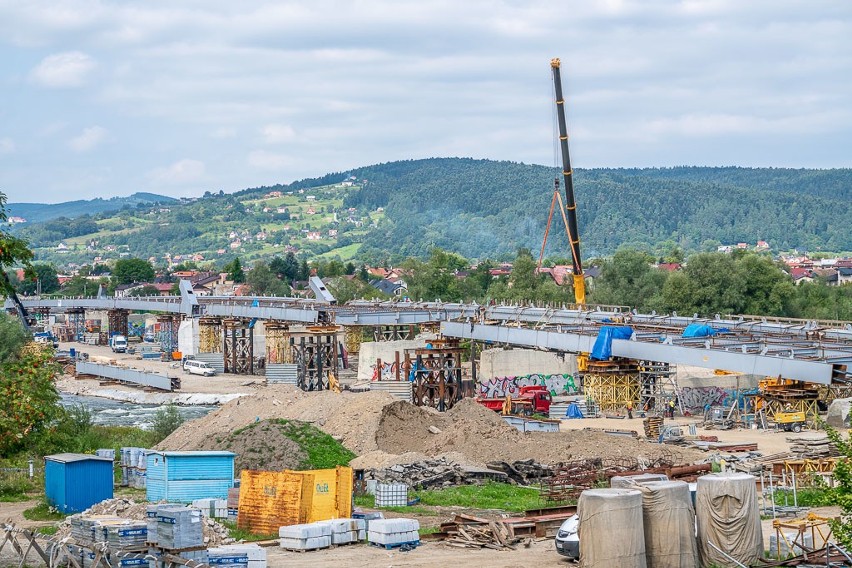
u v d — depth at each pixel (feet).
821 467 212.02
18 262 197.98
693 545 140.77
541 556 154.40
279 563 152.15
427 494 213.46
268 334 622.95
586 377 408.26
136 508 158.81
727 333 407.85
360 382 501.56
